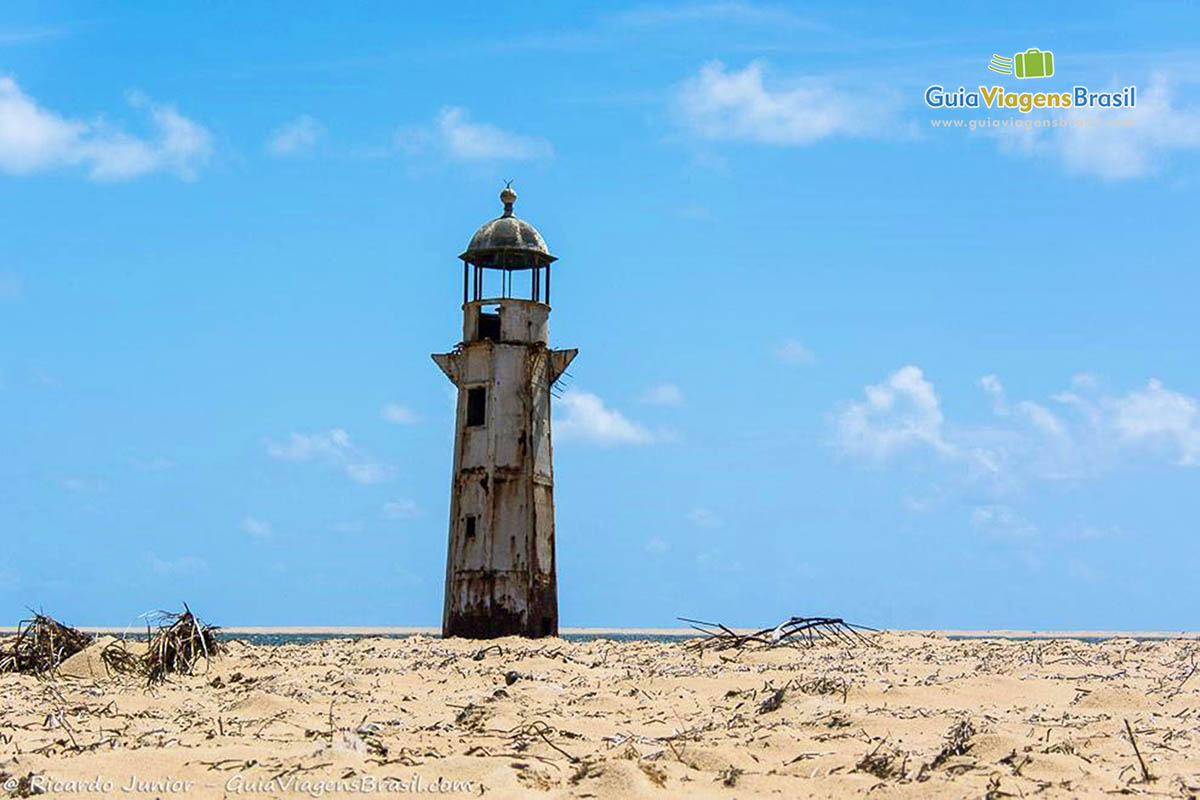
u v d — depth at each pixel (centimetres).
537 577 3547
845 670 2078
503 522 3531
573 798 1049
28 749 1291
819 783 1111
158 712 1588
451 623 3528
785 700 1589
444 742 1316
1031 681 1845
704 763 1205
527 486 3562
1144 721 1445
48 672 2197
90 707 1636
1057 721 1445
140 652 2312
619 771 1084
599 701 1683
